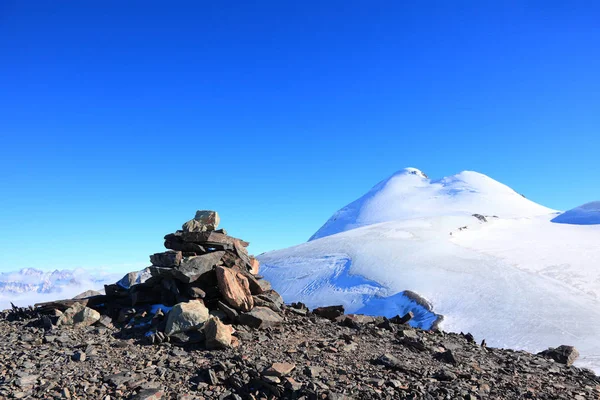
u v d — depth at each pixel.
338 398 9.22
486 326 84.00
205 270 15.71
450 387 10.73
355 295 114.75
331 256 151.38
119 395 9.05
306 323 16.78
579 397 11.48
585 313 87.88
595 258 132.50
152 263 16.39
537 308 91.56
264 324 14.70
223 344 12.15
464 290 105.00
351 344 14.20
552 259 131.88
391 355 13.05
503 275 114.81
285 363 10.84
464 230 180.38
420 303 98.75
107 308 15.69
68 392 8.88
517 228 191.25
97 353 11.50
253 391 9.69
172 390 9.46
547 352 18.03
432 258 134.25
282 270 149.25
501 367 14.10
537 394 11.16
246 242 18.98
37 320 14.55
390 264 131.50
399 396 9.90
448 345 16.80
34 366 10.16
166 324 13.01
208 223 18.05
